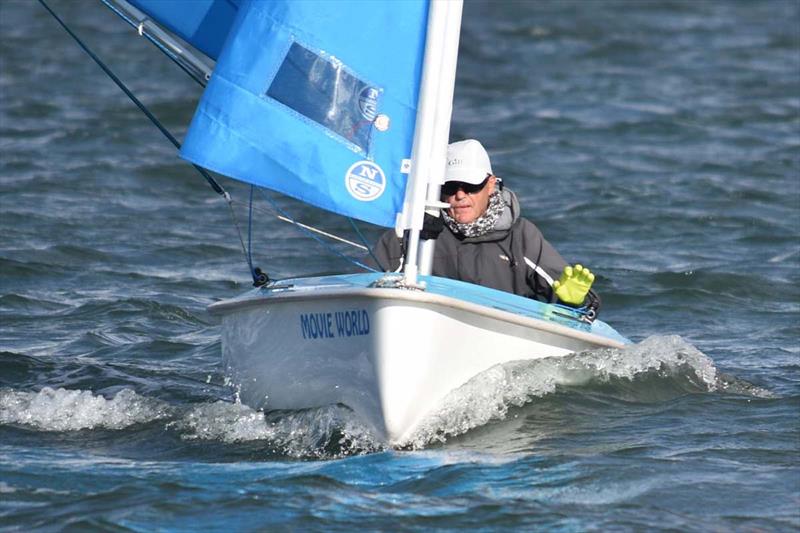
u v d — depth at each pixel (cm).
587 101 7706
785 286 3975
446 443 2331
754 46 10031
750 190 5431
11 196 5100
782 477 2192
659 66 9088
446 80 2342
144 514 1994
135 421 2530
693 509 2044
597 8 12156
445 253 2672
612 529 1952
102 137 6359
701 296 3834
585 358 2581
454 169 2600
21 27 10100
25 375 2944
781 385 2828
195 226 4762
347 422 2356
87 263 4184
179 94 7600
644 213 5034
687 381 2692
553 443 2330
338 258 4322
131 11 2584
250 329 2520
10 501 2061
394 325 2195
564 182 5634
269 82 2266
